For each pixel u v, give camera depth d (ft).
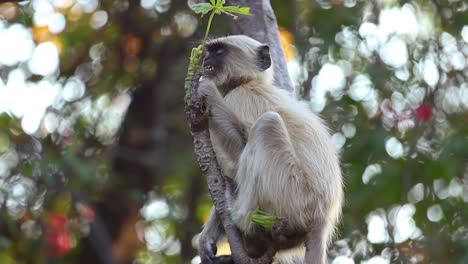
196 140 30.63
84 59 58.18
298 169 31.96
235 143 32.63
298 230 32.07
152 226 58.70
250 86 34.42
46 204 52.16
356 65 51.67
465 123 50.65
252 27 40.45
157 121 57.98
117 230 58.75
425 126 50.16
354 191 48.26
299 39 52.49
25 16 56.08
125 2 58.34
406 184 48.67
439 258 47.60
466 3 53.52
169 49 58.13
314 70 51.49
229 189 31.55
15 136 52.31
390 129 50.34
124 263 58.44
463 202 48.83
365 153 49.16
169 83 57.00
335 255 48.01
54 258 52.70
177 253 57.82
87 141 56.80
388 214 48.57
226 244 39.88
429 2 53.67
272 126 31.81
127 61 59.11
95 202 55.77
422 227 48.67
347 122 49.98
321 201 32.12
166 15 56.90
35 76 55.16
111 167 57.57
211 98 32.89
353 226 48.08
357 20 51.67
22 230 52.95
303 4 53.57
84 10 58.18
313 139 32.73
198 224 56.85
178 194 57.41
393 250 47.98
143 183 59.00
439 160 48.62
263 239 31.42
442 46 52.39
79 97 56.75
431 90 51.08
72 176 51.83
